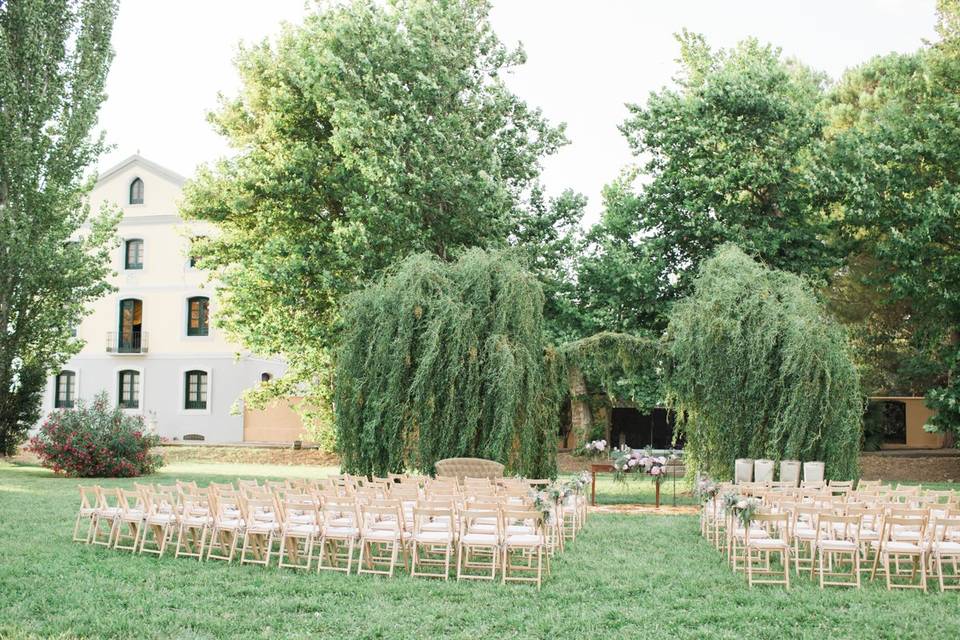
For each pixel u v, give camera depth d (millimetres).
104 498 11930
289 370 30719
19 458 30359
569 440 34562
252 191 24938
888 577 9516
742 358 17484
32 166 25031
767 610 8414
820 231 25125
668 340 20531
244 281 25547
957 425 24344
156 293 39094
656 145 25859
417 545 10906
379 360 17375
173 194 39062
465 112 24172
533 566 10648
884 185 24438
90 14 25719
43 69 25219
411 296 17359
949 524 9555
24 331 26531
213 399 38562
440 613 8234
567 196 24828
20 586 9172
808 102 25672
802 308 17688
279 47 26656
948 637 7562
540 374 17984
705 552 11852
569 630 7707
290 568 10391
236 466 29625
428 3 23641
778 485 13453
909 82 25922
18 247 25016
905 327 29859
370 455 17375
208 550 10867
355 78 22422
